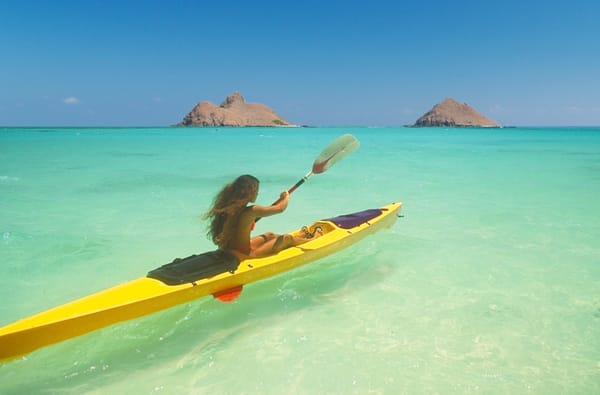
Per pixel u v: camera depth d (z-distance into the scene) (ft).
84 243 19.92
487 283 15.42
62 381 10.14
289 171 47.21
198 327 12.49
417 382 9.91
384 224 20.76
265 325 12.57
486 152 79.82
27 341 10.21
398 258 17.95
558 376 10.13
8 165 50.39
